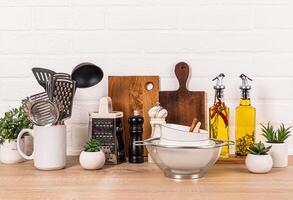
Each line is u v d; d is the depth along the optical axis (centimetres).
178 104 199
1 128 185
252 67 200
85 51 202
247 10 200
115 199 137
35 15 202
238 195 141
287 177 164
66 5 201
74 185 153
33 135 180
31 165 184
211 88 201
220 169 177
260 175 167
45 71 187
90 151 175
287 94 201
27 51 203
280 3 200
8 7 202
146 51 201
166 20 201
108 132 184
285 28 200
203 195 141
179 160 158
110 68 202
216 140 174
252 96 201
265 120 201
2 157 187
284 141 197
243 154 191
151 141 176
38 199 137
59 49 202
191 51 201
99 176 166
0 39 202
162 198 138
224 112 190
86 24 201
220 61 201
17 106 203
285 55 200
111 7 201
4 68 203
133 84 200
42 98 184
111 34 201
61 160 176
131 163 188
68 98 179
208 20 200
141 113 200
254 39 200
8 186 152
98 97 202
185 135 162
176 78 201
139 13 201
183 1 200
